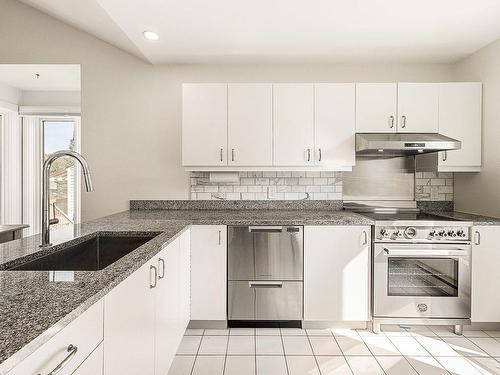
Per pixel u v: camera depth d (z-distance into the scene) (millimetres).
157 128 3312
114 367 1121
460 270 2557
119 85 3293
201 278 2609
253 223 2584
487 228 2549
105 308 1049
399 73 3295
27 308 840
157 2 2211
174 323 1983
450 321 2574
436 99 2943
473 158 2951
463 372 2080
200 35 2686
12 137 4316
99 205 3305
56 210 4527
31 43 3201
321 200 3311
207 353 2291
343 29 2580
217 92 2953
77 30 3238
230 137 2953
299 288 2607
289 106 2945
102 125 3293
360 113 2943
